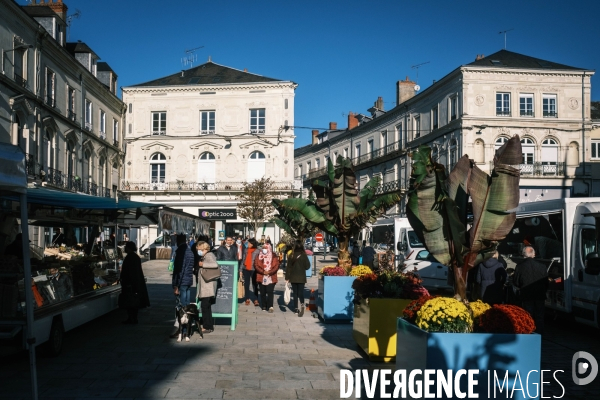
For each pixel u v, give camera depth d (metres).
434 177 6.03
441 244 6.11
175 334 10.05
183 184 47.56
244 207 44.44
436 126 43.34
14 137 24.31
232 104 47.78
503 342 4.98
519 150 5.75
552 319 13.41
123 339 9.88
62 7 34.19
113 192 40.44
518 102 38.66
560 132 38.75
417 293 8.31
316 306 14.00
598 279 10.48
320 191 12.93
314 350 8.98
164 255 39.88
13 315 7.59
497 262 9.74
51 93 28.94
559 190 38.44
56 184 28.84
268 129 47.44
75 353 8.67
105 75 40.06
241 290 16.25
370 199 13.93
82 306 9.74
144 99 48.22
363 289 8.55
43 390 6.56
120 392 6.50
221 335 10.34
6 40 23.77
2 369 7.60
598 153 40.09
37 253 11.11
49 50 28.33
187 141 47.91
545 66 39.31
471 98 38.38
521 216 14.19
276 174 47.34
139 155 48.09
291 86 47.47
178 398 6.29
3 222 11.40
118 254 15.22
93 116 36.00
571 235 11.49
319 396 6.43
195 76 50.34
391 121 52.31
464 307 5.27
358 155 60.75
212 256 10.59
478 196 5.92
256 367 7.78
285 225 26.23
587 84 38.91
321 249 54.16
